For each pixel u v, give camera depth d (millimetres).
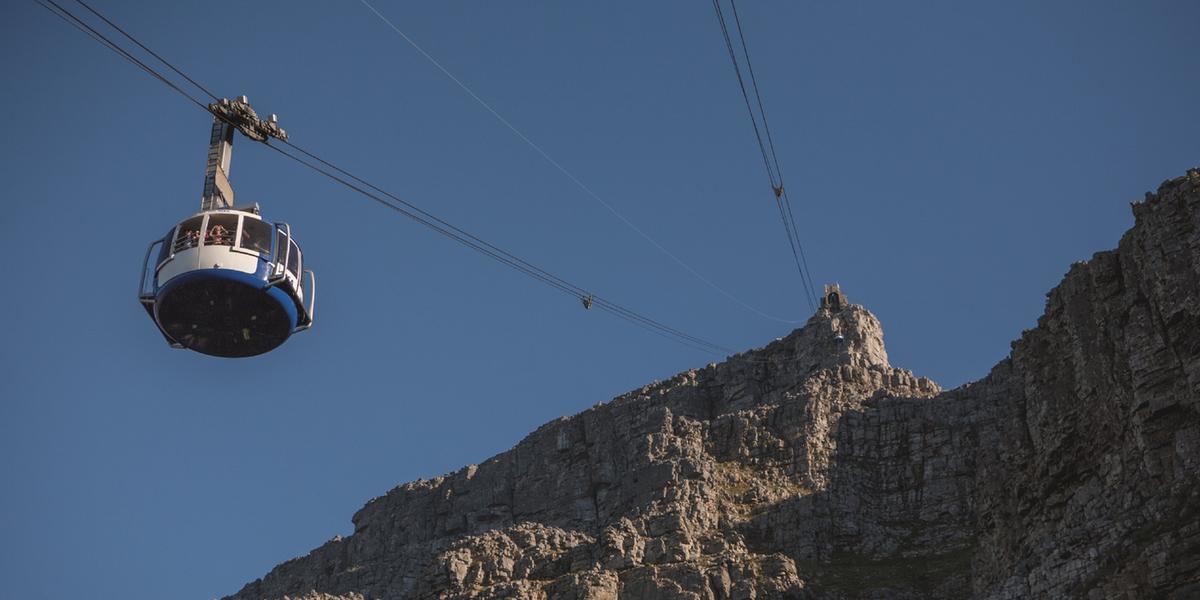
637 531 130875
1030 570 91375
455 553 133875
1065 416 97375
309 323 72500
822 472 138250
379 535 165000
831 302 163750
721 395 157750
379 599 146500
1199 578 77312
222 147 73938
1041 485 97000
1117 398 92000
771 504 134375
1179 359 88062
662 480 141125
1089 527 87875
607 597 122625
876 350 156125
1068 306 100688
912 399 144375
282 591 168625
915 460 138500
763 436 144000
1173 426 86625
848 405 146125
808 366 155125
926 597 121188
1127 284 94938
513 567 131875
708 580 122250
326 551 169000
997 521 100625
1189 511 81000
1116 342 94000
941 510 133000
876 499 136500
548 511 152875
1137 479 87188
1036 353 104750
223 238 69062
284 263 69938
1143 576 79938
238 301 69250
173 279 68625
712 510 134875
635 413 156000
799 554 128375
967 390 142625
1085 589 83688
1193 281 89188
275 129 76125
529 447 161875
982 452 113688
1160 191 95062
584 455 156375
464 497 161750
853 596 122750
